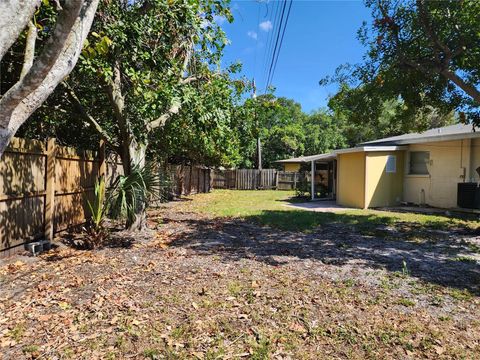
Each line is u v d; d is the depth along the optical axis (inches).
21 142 188.4
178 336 106.2
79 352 96.7
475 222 324.5
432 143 438.0
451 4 250.1
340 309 127.1
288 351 99.0
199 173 752.3
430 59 285.3
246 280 157.1
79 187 269.3
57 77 89.7
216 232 273.1
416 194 458.6
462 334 109.5
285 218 352.8
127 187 245.6
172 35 256.2
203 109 259.9
